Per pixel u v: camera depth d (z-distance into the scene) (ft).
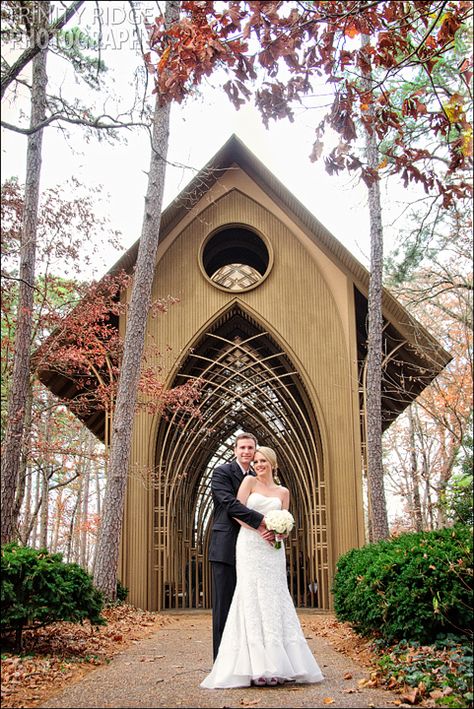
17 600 21.15
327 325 45.80
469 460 26.63
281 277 46.57
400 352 46.03
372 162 40.83
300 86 22.30
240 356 49.03
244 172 47.80
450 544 23.24
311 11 21.54
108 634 28.22
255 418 50.47
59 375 47.03
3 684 17.69
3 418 46.06
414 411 79.20
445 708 15.69
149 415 44.83
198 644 27.14
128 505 43.52
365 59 22.63
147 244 39.55
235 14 20.43
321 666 21.76
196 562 52.26
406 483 84.74
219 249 51.90
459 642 21.20
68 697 16.79
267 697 16.39
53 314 43.09
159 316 46.01
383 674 19.26
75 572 22.63
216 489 19.45
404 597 22.07
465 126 22.48
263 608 18.11
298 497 52.11
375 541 39.99
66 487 96.37
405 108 23.70
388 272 44.75
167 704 15.78
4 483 35.55
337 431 44.42
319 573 43.55
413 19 22.40
